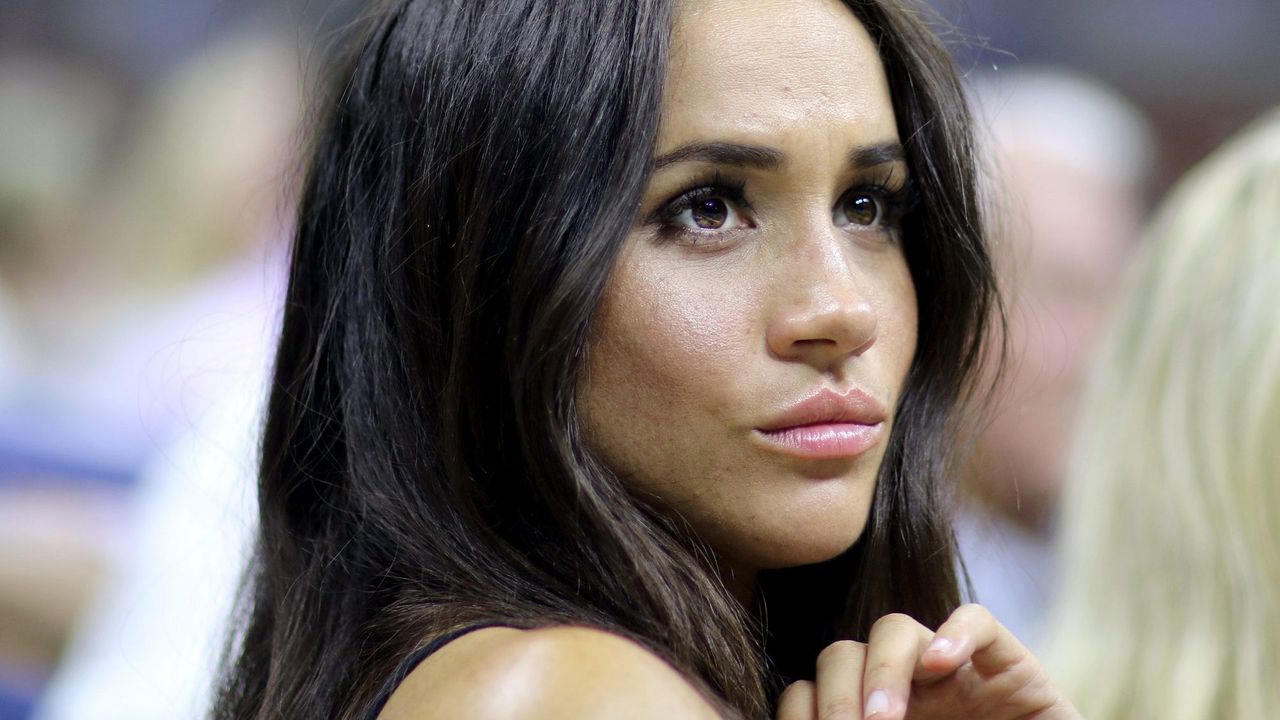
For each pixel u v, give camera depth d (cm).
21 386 785
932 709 390
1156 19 1456
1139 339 644
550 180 378
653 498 385
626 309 377
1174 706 587
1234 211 630
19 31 1083
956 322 446
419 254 402
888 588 446
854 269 408
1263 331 597
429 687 338
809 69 391
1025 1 1445
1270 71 1472
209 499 622
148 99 1031
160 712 618
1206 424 605
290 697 413
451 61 403
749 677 380
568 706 321
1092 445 652
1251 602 584
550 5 392
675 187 379
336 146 450
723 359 376
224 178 845
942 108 436
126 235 887
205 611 618
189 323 757
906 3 452
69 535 696
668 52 381
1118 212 984
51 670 680
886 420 404
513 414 387
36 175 952
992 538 696
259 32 900
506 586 377
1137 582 616
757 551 385
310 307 453
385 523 399
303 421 446
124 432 725
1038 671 386
